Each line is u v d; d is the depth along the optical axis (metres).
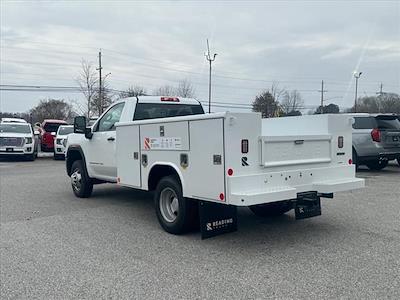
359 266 4.70
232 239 5.91
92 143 8.85
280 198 5.21
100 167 8.61
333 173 6.11
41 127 27.03
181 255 5.25
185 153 5.68
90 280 4.47
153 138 6.35
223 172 5.07
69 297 4.04
